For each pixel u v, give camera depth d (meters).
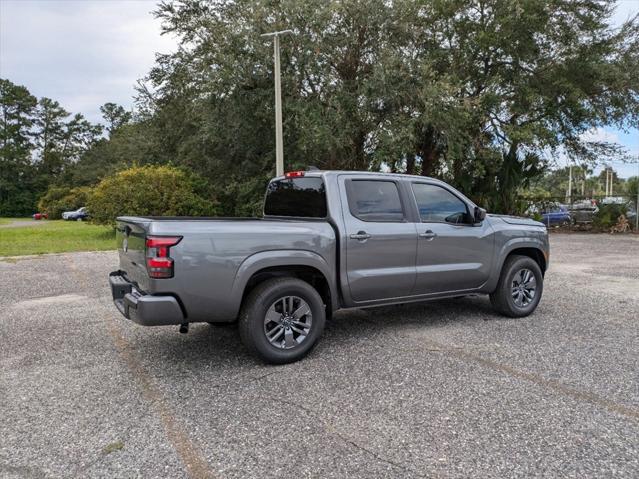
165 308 4.01
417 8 18.38
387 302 5.33
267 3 17.27
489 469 2.77
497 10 19.77
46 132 77.69
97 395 3.90
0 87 73.38
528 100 20.19
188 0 20.44
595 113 21.31
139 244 4.24
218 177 21.62
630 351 4.82
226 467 2.83
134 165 20.58
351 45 18.00
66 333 5.74
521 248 6.41
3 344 5.32
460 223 5.81
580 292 7.91
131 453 3.00
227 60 17.41
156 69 22.27
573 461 2.84
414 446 3.03
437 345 5.07
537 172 22.33
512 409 3.53
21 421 3.45
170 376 4.30
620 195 21.58
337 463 2.85
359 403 3.67
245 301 4.50
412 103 17.86
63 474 2.78
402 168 18.92
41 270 10.94
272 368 4.46
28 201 67.88
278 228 4.55
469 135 19.08
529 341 5.18
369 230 5.07
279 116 14.80
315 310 4.69
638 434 3.15
